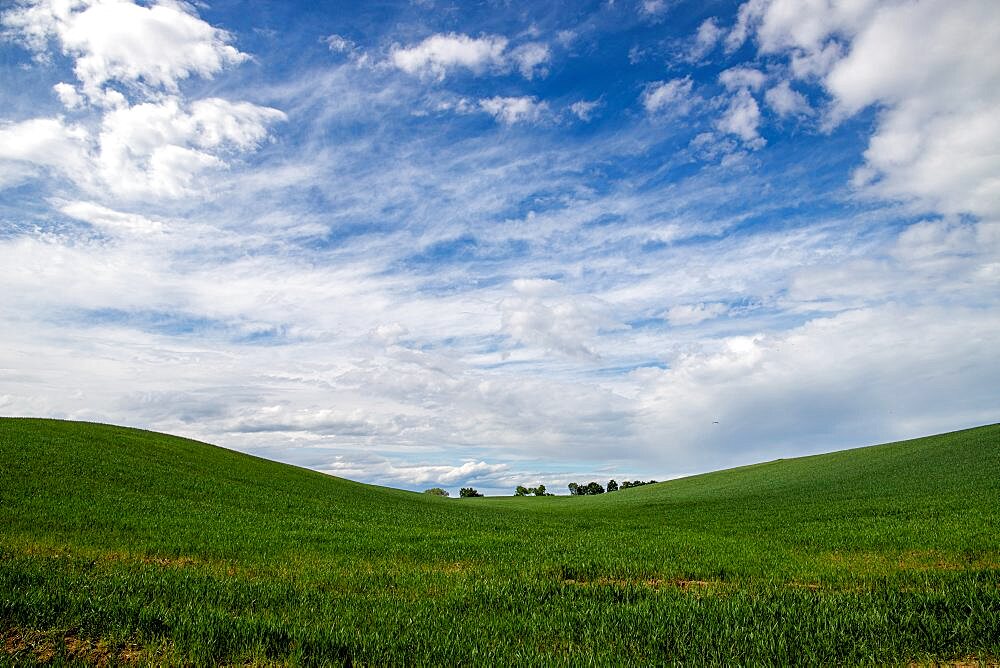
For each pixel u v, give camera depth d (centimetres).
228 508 3456
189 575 1514
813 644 1009
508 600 1371
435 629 1105
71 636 995
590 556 2206
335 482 6700
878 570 1797
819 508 4119
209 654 919
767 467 9869
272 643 984
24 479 3356
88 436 5247
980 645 996
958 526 2709
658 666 923
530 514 5303
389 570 1845
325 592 1434
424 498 7125
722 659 952
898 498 4150
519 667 902
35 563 1595
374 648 964
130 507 3002
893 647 992
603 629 1116
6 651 915
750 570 1848
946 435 8338
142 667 877
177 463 5047
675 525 3762
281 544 2333
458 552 2320
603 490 15400
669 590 1497
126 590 1267
